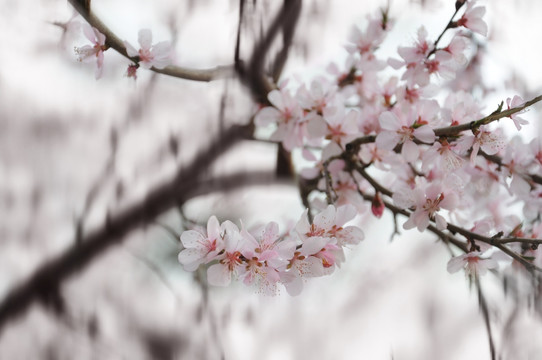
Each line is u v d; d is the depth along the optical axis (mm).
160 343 1320
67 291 1345
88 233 1326
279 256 1058
